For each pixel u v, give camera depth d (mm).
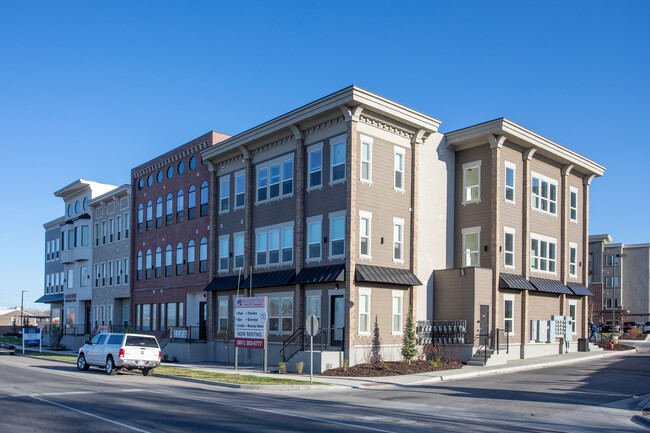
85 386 20109
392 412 15727
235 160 35906
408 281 29188
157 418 13352
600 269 70125
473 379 24312
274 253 32062
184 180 41500
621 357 35156
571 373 26312
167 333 40188
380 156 29297
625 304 73500
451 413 15812
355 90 27047
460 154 33844
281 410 15328
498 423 14273
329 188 29078
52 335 55281
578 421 14969
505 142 32781
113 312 49906
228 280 34938
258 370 27641
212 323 35906
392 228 29531
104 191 56562
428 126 30891
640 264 73312
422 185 31609
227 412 14609
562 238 37375
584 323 38781
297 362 26625
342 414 14984
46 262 66375
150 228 45531
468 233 32844
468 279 30250
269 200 32812
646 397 19406
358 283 27500
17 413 13852
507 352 29984
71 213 60031
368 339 27672
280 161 32312
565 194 37688
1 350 47594
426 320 30969
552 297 36062
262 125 32219
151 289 44438
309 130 30609
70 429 11859
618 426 14438
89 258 55188
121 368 25766
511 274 32469
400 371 25406
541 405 17422
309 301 29531
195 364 32906
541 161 35969
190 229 40188
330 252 28641
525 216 33750
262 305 26719
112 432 11578
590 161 39000
